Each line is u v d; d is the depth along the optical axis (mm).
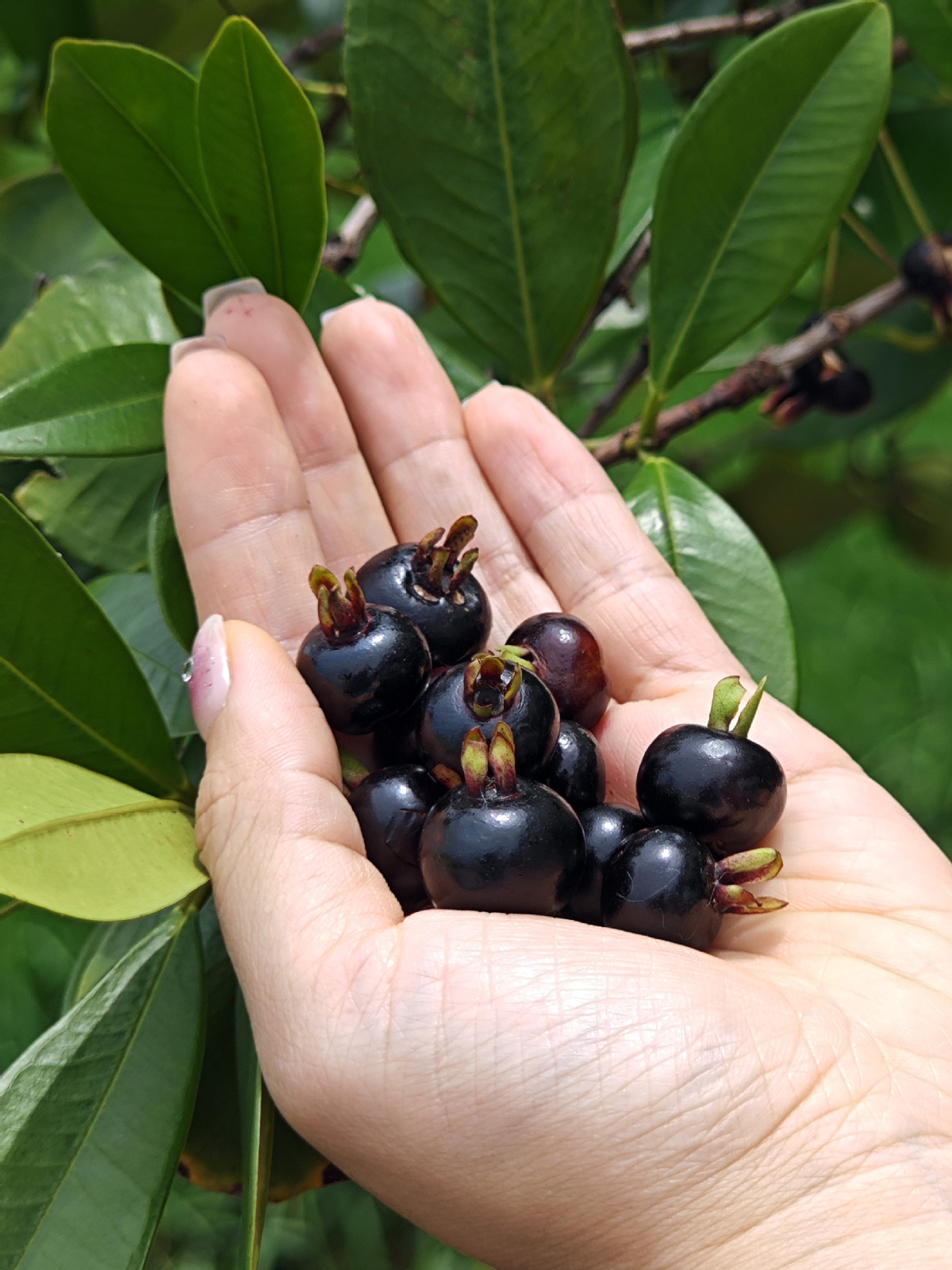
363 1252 270
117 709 136
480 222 172
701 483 177
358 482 176
